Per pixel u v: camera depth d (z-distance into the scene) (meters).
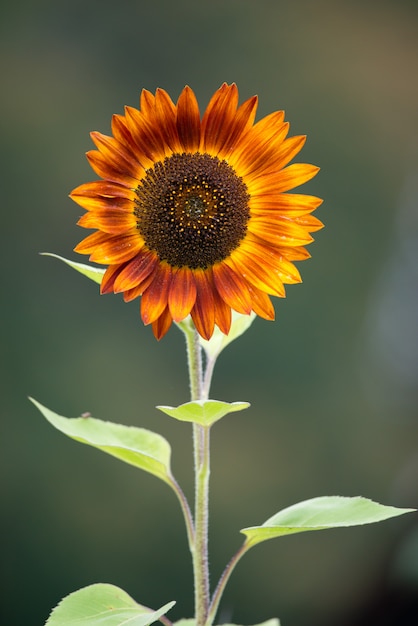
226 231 1.21
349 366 2.29
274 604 2.12
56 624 1.17
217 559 2.10
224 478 2.13
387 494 2.23
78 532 2.05
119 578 2.04
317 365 2.27
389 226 2.46
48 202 2.33
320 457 2.20
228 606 2.10
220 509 2.12
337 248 2.41
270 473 2.16
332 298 2.34
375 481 2.23
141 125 1.21
